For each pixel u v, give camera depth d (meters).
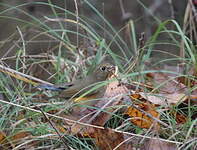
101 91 9.60
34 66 10.91
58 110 9.38
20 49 10.55
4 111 9.29
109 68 9.91
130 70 10.12
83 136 8.65
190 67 10.69
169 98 9.31
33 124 8.91
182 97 9.09
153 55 13.11
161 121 8.70
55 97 9.64
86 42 11.12
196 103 9.36
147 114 8.59
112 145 8.58
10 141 8.55
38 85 9.63
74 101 9.13
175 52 13.19
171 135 8.55
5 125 8.98
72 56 11.23
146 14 15.38
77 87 9.67
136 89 9.52
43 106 9.54
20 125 8.93
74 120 9.13
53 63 10.79
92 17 14.87
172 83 10.41
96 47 11.23
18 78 9.79
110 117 9.02
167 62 12.74
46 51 11.55
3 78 9.82
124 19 14.79
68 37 11.54
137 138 8.62
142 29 15.19
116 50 12.64
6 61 11.20
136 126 8.87
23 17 13.94
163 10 15.68
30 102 9.60
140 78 10.07
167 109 9.06
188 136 8.38
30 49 11.83
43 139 8.65
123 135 8.52
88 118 9.17
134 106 8.68
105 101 9.47
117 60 10.59
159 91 10.03
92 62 10.56
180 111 9.22
